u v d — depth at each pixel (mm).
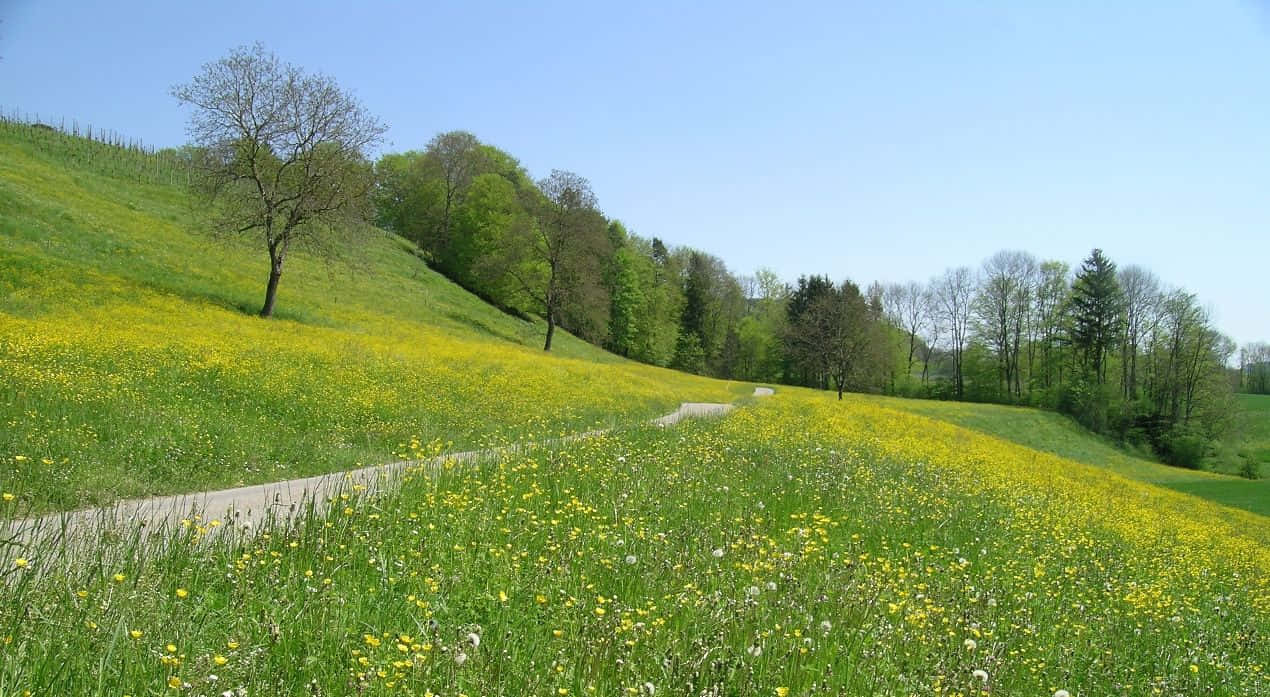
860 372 76250
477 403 21875
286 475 12164
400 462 12922
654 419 25141
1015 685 5684
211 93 38000
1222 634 9078
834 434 22391
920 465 18156
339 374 22531
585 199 62531
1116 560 12258
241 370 19969
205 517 8781
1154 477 59531
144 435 12516
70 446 10961
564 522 8656
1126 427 75688
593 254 63531
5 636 4066
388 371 24500
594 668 4652
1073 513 16562
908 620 6430
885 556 9477
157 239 42938
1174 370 76875
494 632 5355
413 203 88250
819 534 9719
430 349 34062
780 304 110375
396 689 4180
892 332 96562
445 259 80062
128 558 5742
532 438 16328
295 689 4125
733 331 110562
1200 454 70688
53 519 7590
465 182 87062
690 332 104625
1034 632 7121
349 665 4492
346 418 17156
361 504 8320
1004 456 27688
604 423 22094
